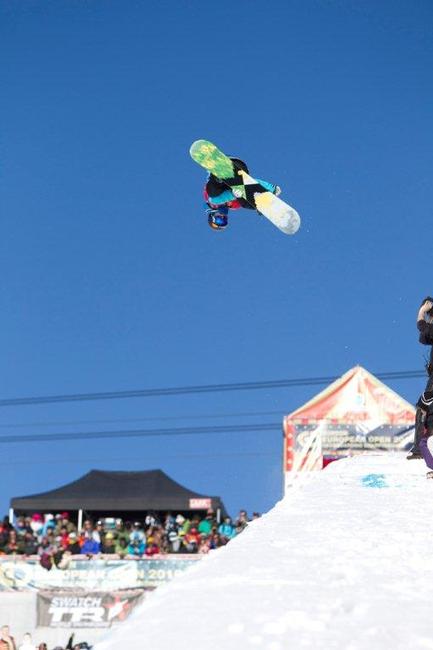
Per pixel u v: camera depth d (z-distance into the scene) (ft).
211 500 128.06
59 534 114.73
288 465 117.60
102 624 105.09
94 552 110.22
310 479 54.08
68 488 133.08
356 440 117.50
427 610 22.45
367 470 57.36
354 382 118.83
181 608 21.83
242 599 22.75
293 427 118.42
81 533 114.21
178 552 111.24
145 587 105.81
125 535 112.78
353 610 21.91
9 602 106.22
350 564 28.37
